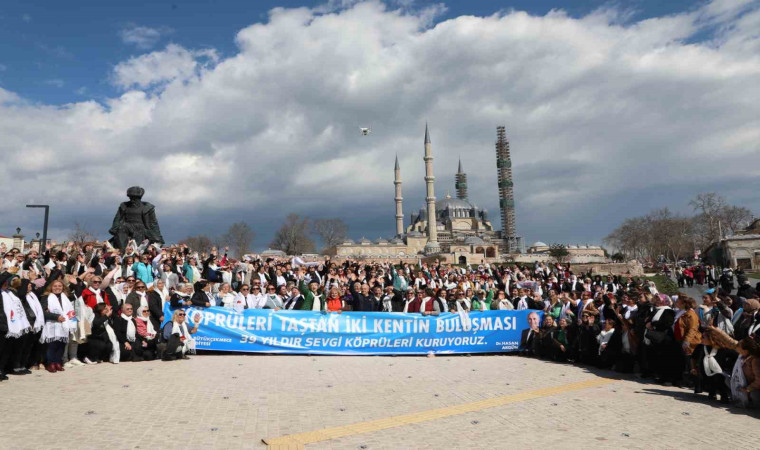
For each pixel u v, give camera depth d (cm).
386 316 1842
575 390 1248
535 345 1847
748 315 1251
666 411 1054
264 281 2252
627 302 1623
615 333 1553
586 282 2734
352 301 2014
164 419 921
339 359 1722
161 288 1738
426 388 1235
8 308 1247
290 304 1958
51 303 1370
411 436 845
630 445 817
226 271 2294
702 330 1295
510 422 941
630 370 1527
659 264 10238
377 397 1130
